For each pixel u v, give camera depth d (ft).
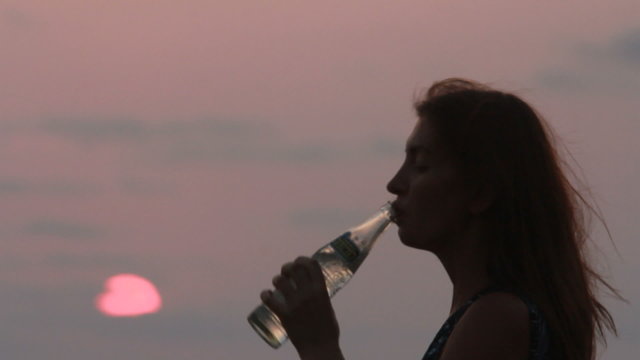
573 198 13.25
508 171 12.91
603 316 13.28
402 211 13.42
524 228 12.85
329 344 13.73
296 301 13.82
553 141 13.34
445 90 13.84
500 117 13.06
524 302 12.45
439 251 13.33
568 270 12.88
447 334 12.73
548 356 12.55
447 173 13.07
